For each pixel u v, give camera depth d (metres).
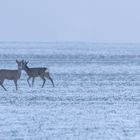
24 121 78.81
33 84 137.12
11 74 119.69
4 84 143.12
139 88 135.12
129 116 84.12
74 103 100.81
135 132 69.69
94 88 133.88
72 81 157.88
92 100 106.12
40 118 81.94
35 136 66.88
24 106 95.75
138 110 91.31
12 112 88.31
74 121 79.00
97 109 92.44
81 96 113.38
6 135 67.62
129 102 103.12
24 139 64.88
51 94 116.12
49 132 69.69
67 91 123.94
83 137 66.12
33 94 115.19
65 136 66.81
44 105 97.38
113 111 89.94
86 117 82.94
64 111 89.62
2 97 108.94
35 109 92.06
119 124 76.19
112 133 69.00
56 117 82.88
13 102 101.19
